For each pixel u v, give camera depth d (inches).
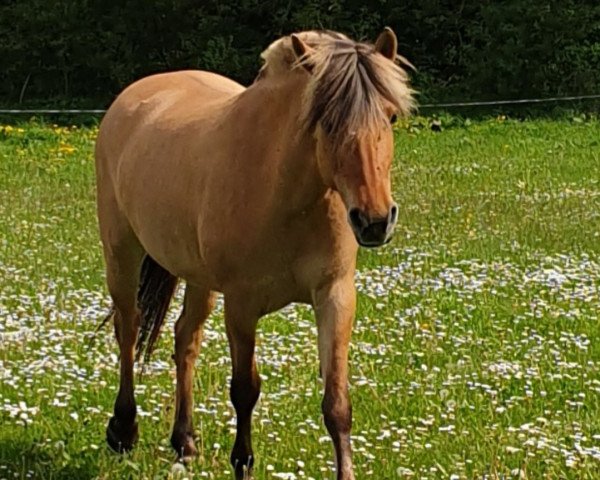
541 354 386.0
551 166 876.6
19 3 1470.2
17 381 356.2
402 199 708.7
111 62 1457.9
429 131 1122.0
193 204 280.2
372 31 1477.6
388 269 509.7
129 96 341.4
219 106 296.8
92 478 290.4
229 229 264.8
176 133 300.2
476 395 340.2
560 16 1338.6
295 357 378.3
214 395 347.6
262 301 267.9
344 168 229.8
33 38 1453.0
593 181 793.6
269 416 324.2
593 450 287.9
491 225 619.2
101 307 448.1
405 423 320.5
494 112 1315.2
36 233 603.2
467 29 1422.2
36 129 1090.1
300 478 275.4
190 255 288.7
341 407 250.5
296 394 343.3
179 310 452.8
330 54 236.1
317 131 239.3
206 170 276.1
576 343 396.2
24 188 775.1
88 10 1461.6
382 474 281.3
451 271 507.5
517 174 832.9
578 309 446.6
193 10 1477.6
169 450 310.7
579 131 1113.4
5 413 329.4
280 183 254.4
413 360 382.3
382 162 229.3
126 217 321.7
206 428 321.1
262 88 267.7
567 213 652.7
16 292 473.7
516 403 335.3
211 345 398.9
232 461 276.1
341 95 230.5
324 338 256.7
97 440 317.7
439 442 300.2
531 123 1176.8
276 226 257.0
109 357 381.1
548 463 283.3
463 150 997.2
